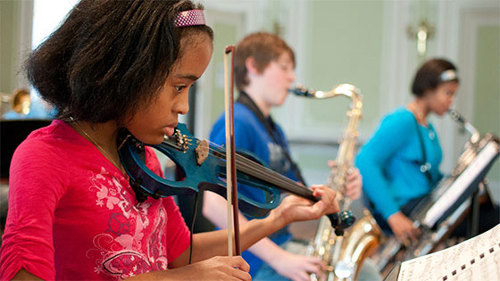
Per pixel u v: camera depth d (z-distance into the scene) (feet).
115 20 2.99
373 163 9.39
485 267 2.79
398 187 9.62
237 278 3.11
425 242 8.77
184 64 3.05
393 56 22.89
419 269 3.11
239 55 6.82
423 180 9.70
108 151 3.26
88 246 3.01
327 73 23.73
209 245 3.99
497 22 21.93
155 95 2.99
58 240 3.00
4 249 2.67
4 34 14.69
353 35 23.40
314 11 23.72
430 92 10.00
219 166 3.82
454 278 2.84
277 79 6.70
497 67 22.00
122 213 3.12
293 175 6.96
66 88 3.10
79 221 3.00
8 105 11.94
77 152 3.05
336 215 4.58
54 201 2.85
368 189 9.39
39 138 3.02
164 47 2.94
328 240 6.45
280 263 5.65
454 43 22.27
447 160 22.12
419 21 22.57
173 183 3.38
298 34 23.85
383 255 9.43
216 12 22.94
